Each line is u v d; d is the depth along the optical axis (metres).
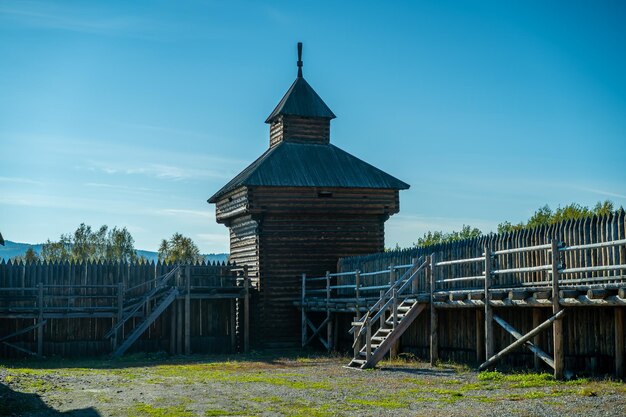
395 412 14.57
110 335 32.22
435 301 23.27
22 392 17.73
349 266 35.22
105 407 15.79
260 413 14.83
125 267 35.38
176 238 78.81
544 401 15.05
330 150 40.47
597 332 19.45
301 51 42.19
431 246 27.91
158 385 19.80
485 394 16.58
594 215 20.39
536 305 19.16
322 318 36.50
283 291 37.09
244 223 39.25
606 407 13.97
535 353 19.20
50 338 33.47
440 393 17.00
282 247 37.38
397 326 23.44
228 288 35.28
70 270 34.56
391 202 38.78
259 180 36.78
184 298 34.22
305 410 15.07
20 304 33.31
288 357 30.59
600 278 19.27
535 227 22.61
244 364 27.30
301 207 37.34
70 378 21.58
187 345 33.78
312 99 41.03
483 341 23.00
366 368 23.12
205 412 15.03
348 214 38.19
